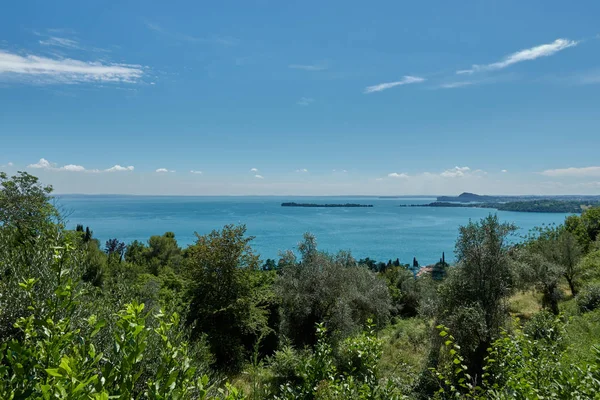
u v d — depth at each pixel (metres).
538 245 28.08
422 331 20.42
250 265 19.06
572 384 3.93
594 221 44.12
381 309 24.06
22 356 2.36
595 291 18.62
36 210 11.57
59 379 2.00
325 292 20.86
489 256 14.80
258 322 17.95
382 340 6.00
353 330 19.50
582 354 7.21
